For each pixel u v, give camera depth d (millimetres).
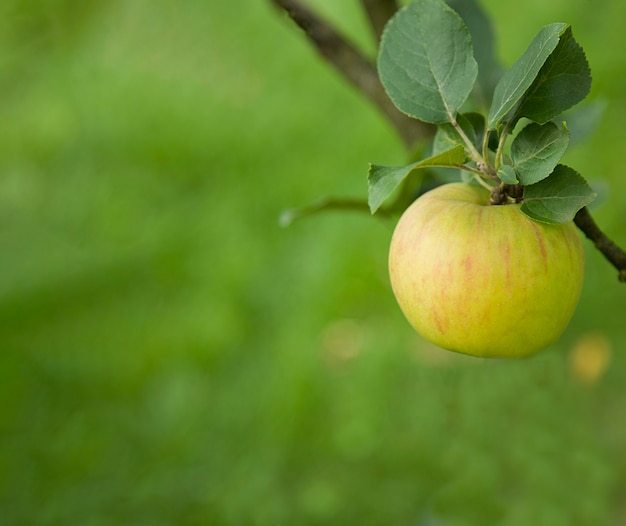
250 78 3027
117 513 1724
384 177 773
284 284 2211
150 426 1918
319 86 2834
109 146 2904
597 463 1550
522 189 800
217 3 3414
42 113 3084
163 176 2752
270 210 2436
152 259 2430
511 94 773
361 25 2824
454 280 800
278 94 2889
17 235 2643
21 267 2496
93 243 2561
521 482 1561
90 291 2357
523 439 1611
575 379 1729
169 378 2000
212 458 1807
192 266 2371
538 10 2520
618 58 2246
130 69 3221
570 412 1668
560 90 778
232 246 2359
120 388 2027
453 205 811
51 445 1896
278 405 1841
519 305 799
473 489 1555
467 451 1622
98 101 3096
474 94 907
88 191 2750
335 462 1720
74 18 3518
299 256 2277
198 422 1891
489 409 1697
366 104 2688
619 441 1592
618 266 815
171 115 2943
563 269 800
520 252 796
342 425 1771
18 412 2002
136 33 3428
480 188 825
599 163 2018
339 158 2502
